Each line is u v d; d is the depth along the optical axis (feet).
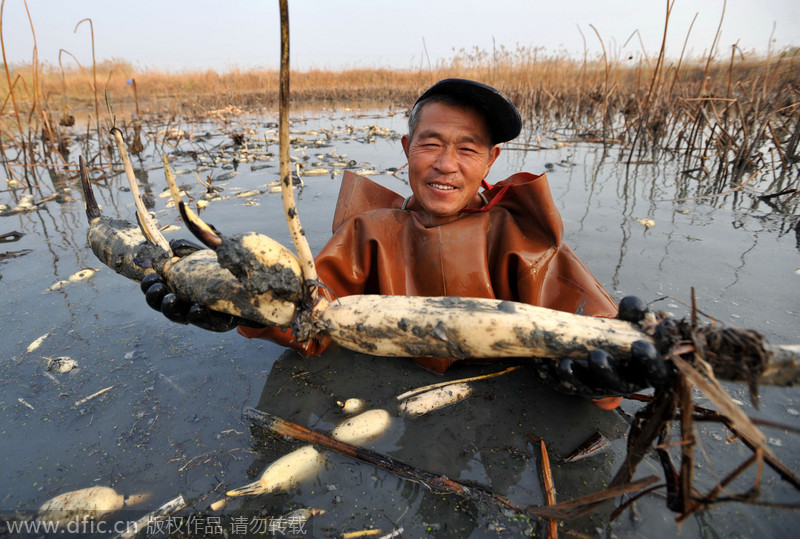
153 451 4.86
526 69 43.55
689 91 26.48
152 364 6.32
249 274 3.94
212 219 12.39
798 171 16.07
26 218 13.15
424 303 4.19
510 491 4.38
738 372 3.08
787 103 20.68
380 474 4.59
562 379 3.83
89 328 7.22
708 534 3.86
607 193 14.37
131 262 4.92
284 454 4.82
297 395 5.72
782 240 10.22
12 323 7.36
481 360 6.27
